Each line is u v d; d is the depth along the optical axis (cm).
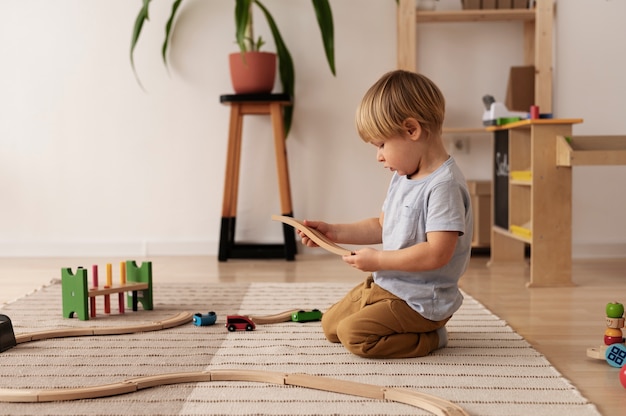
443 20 321
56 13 332
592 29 321
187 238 339
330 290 233
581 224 327
